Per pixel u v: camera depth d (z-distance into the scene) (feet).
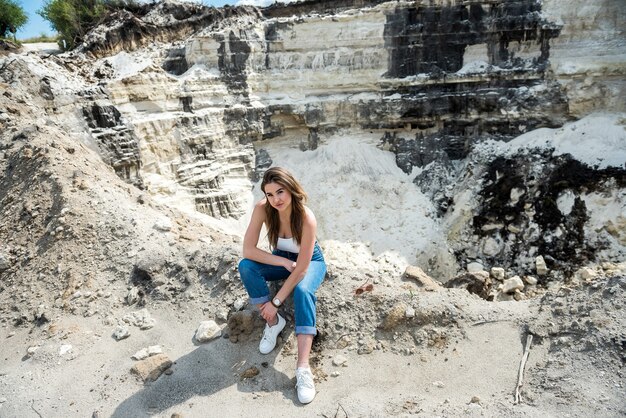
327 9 52.54
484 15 45.93
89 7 56.13
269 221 12.44
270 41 49.29
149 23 48.98
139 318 14.02
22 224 18.79
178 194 41.55
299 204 11.54
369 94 49.80
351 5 52.01
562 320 11.82
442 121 48.96
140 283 15.44
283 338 12.58
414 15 47.39
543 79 45.37
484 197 42.83
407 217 44.60
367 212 45.52
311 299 11.54
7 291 16.05
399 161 49.73
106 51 44.98
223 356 12.32
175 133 42.37
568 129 43.88
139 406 10.84
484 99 46.37
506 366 11.14
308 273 12.00
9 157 23.39
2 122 26.96
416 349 12.02
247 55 48.08
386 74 49.06
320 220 45.50
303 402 10.56
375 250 42.04
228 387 11.30
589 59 43.80
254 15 51.13
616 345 10.51
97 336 13.48
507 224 40.45
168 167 41.65
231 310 13.80
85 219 18.16
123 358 12.54
